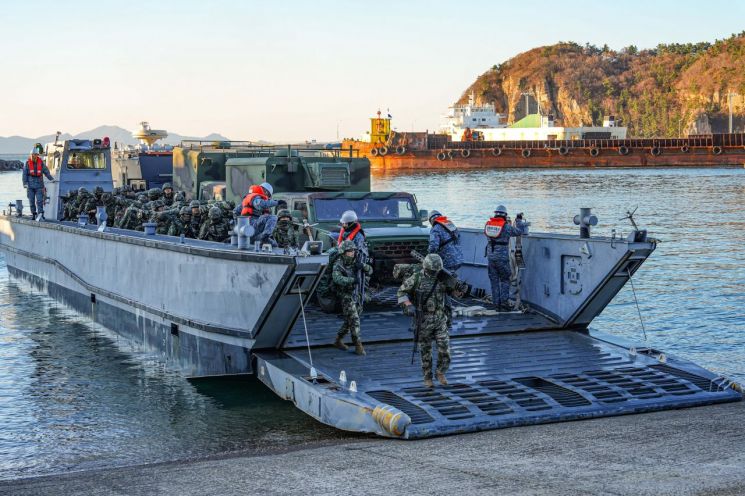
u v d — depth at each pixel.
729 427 8.59
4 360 14.26
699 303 18.50
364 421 9.08
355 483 6.99
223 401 11.27
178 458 9.03
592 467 7.15
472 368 10.83
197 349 12.81
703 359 13.54
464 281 15.65
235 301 11.69
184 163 20.09
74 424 10.48
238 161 17.69
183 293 13.09
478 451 7.99
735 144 114.38
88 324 17.59
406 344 11.95
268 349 11.76
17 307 19.73
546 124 136.38
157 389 12.14
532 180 84.25
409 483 6.90
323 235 14.21
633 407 9.52
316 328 12.62
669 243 30.22
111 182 22.23
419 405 9.26
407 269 10.26
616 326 16.38
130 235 15.35
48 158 23.17
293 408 10.82
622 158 117.12
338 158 17.56
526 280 13.88
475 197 57.94
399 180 88.38
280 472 7.54
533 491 6.47
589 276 12.50
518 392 9.91
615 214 43.28
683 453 7.54
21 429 10.28
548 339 12.41
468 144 124.50
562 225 37.75
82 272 18.16
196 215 15.07
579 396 9.81
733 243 30.05
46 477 8.13
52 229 20.38
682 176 89.75
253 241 12.84
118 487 7.31
